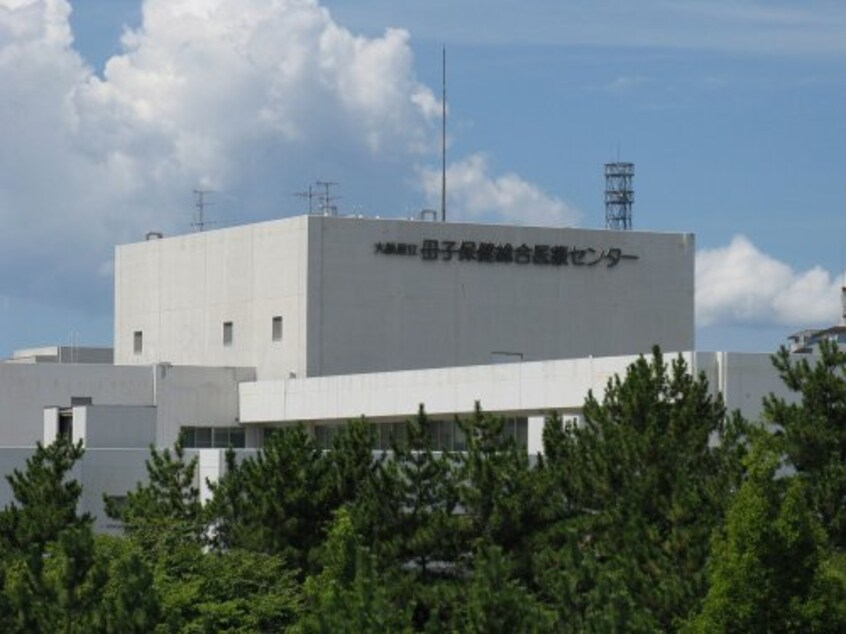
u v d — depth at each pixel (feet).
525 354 533.55
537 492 282.97
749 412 379.76
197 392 527.81
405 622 241.55
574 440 300.61
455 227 528.63
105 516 379.76
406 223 524.93
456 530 282.15
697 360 379.55
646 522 260.01
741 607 232.94
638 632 225.76
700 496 258.16
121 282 596.29
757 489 237.45
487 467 284.41
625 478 273.13
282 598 285.84
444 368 476.54
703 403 289.53
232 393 529.86
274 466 300.20
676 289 548.72
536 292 534.78
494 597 236.63
